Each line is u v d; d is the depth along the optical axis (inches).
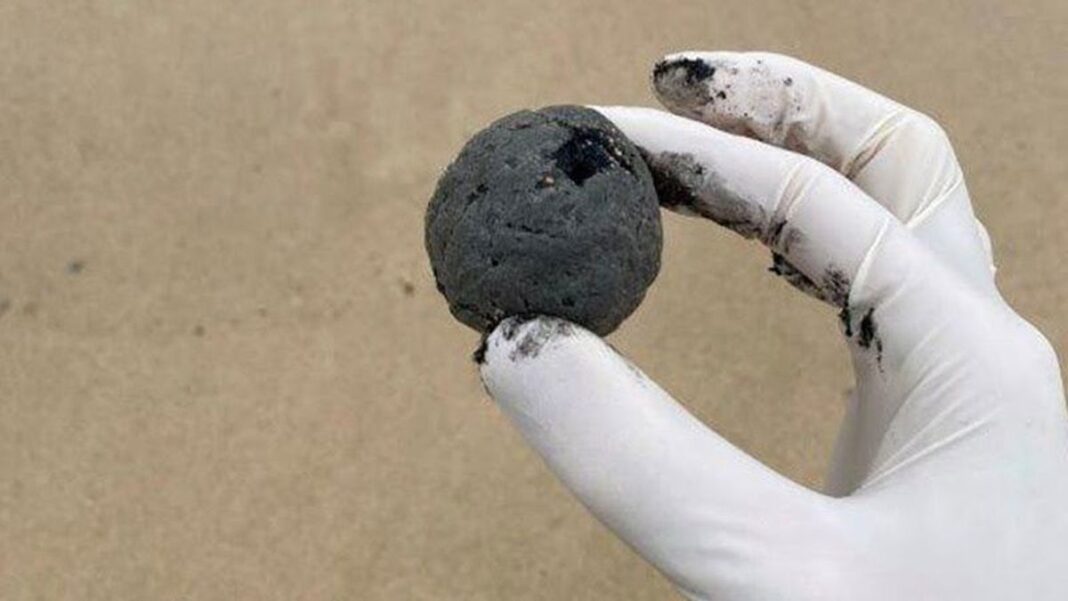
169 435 23.1
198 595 22.6
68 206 24.0
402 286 23.8
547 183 15.3
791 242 16.8
